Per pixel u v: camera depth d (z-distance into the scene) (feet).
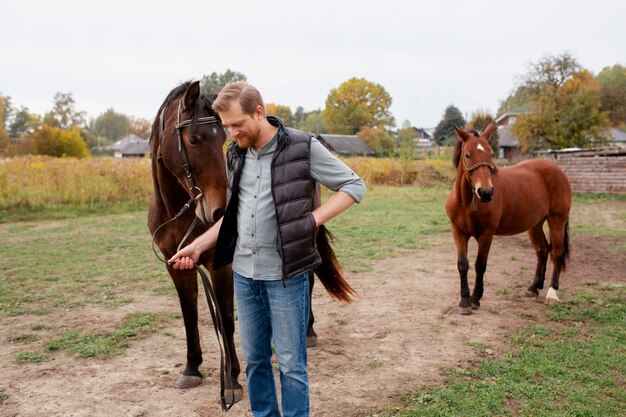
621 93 180.86
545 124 113.91
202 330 15.85
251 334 7.91
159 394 11.23
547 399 10.62
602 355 13.07
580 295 19.15
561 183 19.62
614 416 9.92
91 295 19.84
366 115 240.73
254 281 7.72
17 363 13.01
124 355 13.60
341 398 10.94
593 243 30.94
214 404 10.75
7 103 274.36
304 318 7.77
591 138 112.57
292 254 7.21
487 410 10.14
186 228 10.64
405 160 88.33
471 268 24.21
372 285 21.17
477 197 16.52
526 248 29.78
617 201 59.98
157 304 18.63
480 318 16.61
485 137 16.69
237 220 7.80
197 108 9.26
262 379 8.21
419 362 12.95
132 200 52.24
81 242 31.91
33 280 22.27
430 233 34.78
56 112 303.07
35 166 55.67
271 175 7.27
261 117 7.30
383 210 48.44
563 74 121.90
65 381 11.91
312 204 7.48
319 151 7.44
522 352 13.35
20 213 44.04
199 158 9.21
